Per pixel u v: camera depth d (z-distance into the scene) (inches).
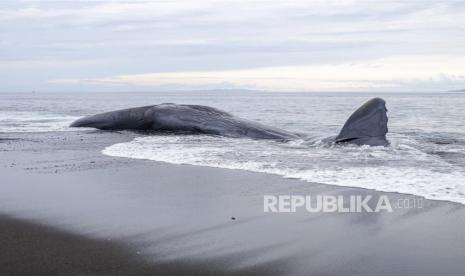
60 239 240.8
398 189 334.6
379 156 473.7
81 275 199.0
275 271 203.6
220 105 1927.9
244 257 218.4
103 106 1791.3
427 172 390.3
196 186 355.3
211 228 258.5
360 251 224.4
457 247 227.1
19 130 775.1
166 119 742.5
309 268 206.5
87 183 369.1
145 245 233.1
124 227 260.2
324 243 235.1
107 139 644.7
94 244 234.2
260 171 404.8
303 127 832.3
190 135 682.8
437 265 208.4
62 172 414.9
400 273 201.3
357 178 370.6
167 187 353.4
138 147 558.3
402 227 256.5
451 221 264.2
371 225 260.7
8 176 399.2
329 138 579.2
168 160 467.8
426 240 236.8
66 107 1684.3
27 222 268.7
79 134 709.3
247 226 261.6
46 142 620.1
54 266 207.9
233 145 570.3
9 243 235.1
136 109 784.9
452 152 506.3
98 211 291.3
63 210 293.4
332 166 421.1
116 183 368.2
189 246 231.9
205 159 468.4
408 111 1274.6
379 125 546.9
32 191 343.9
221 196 325.4
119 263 211.5
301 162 443.5
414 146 555.8
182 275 199.9
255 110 1421.0
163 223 267.4
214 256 219.6
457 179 362.3
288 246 231.6
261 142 599.5
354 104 1953.7
